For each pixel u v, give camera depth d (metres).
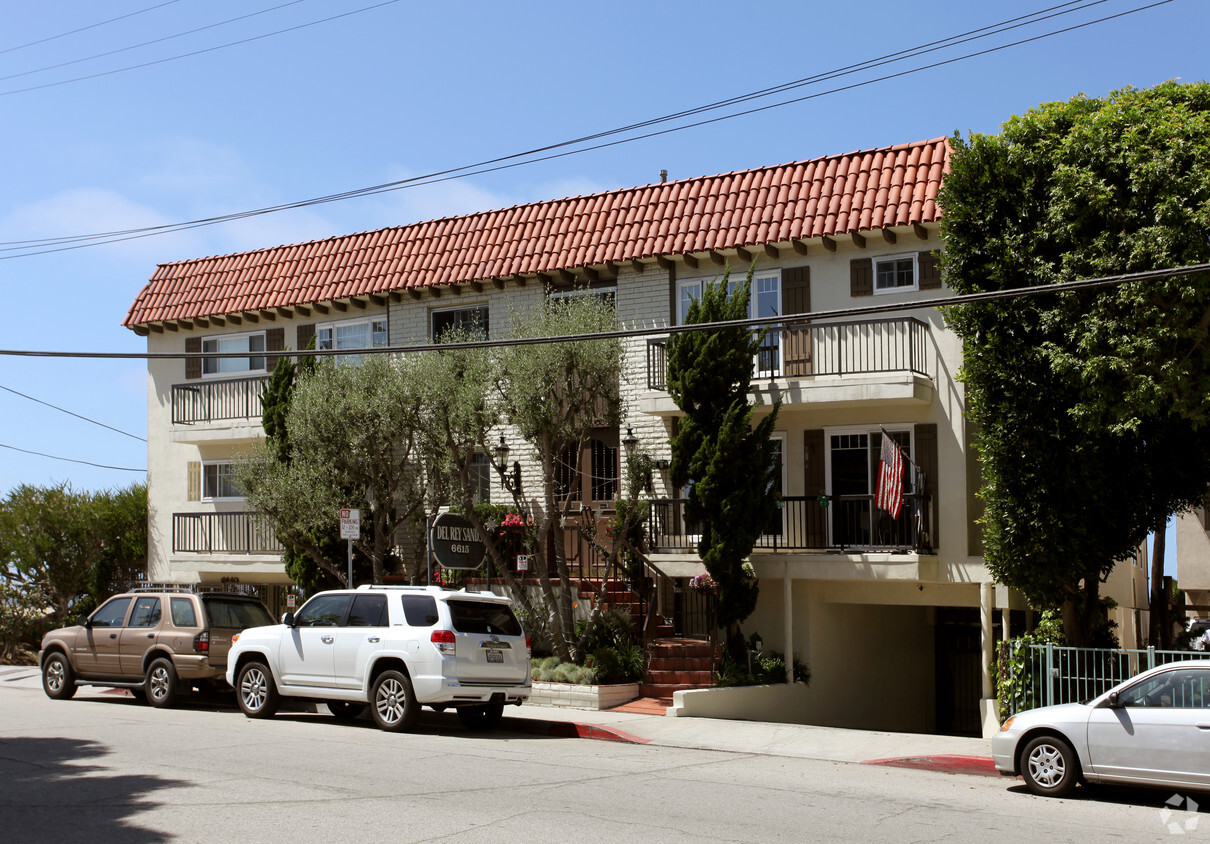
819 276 21.66
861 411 21.19
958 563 19.94
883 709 23.41
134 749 12.95
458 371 20.86
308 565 24.12
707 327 13.95
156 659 18.00
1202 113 14.37
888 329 20.77
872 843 8.73
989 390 16.08
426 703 14.88
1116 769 10.93
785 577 20.61
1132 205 14.38
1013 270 15.62
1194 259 13.72
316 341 27.09
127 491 31.30
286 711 18.31
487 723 16.42
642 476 21.69
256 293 28.00
